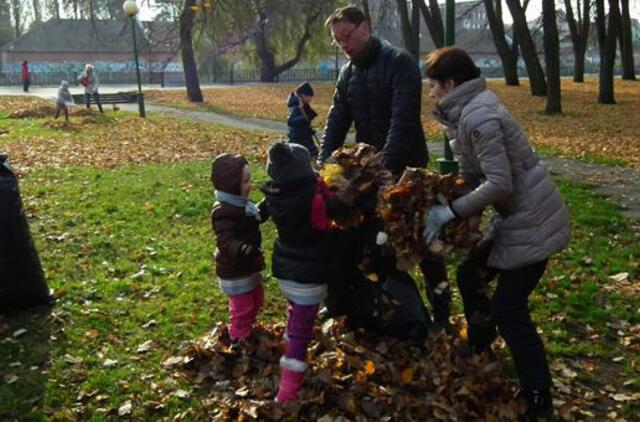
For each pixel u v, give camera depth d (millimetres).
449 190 3537
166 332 4797
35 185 10148
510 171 3416
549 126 20094
